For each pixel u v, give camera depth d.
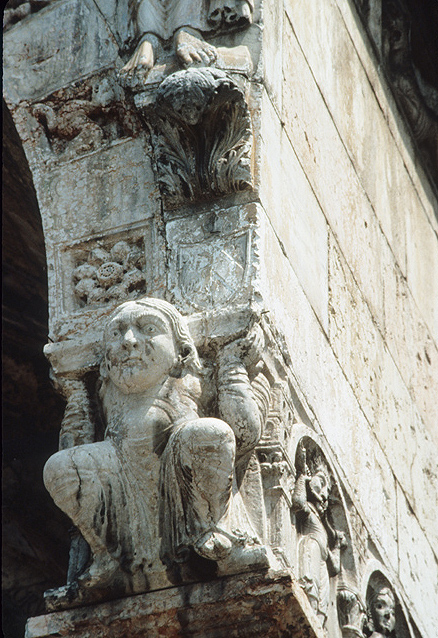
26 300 9.27
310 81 7.50
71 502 5.83
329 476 6.72
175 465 5.82
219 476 5.75
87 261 6.71
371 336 7.80
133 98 6.73
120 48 7.03
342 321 7.33
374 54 8.78
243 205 6.45
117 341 6.07
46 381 9.28
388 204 8.56
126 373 6.00
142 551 5.83
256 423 5.99
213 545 5.70
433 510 8.21
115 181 6.81
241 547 5.76
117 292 6.55
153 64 6.75
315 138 7.43
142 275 6.54
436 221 9.53
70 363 6.41
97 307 6.55
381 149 8.61
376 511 7.29
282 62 7.08
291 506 6.26
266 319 6.27
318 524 6.46
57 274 6.71
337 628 6.60
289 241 6.76
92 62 7.08
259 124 6.56
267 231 6.48
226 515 5.78
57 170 6.95
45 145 7.05
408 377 8.33
